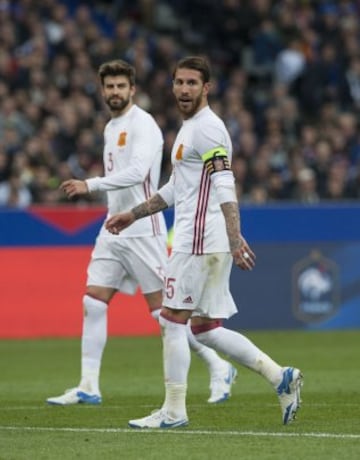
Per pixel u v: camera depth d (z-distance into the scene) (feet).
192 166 94.63
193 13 295.48
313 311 197.47
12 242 188.24
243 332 193.88
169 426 95.71
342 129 246.06
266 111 251.39
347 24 277.44
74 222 189.47
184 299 94.89
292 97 269.44
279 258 196.03
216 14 290.35
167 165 226.58
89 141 223.10
